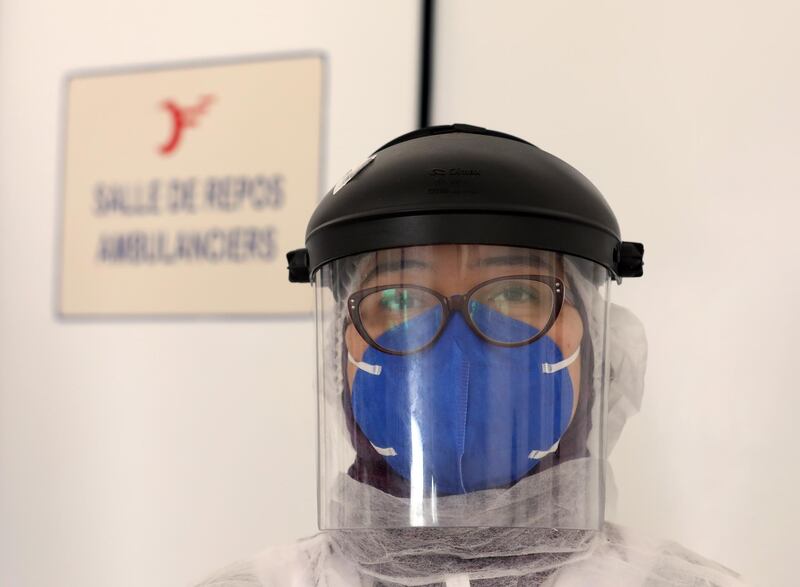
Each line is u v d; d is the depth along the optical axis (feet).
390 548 2.25
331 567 2.39
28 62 4.03
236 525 3.58
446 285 2.24
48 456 3.79
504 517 2.19
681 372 3.30
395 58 3.65
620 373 2.67
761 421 3.25
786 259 3.29
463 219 2.11
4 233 3.95
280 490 3.56
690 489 3.25
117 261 3.84
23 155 3.98
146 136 3.88
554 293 2.26
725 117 3.39
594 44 3.51
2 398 3.86
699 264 3.34
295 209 3.69
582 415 2.34
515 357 2.23
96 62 3.98
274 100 3.76
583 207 2.23
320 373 2.50
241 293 3.70
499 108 3.54
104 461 3.74
